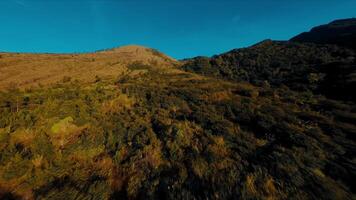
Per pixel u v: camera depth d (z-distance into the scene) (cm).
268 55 6419
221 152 1309
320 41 7075
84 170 1239
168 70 6300
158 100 2714
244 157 1238
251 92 2803
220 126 1705
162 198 945
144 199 947
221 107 2250
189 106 2462
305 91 3002
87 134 1714
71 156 1395
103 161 1341
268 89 3139
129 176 1155
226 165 1145
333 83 2916
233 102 2386
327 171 1048
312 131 1502
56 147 1489
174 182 1020
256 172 1049
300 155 1177
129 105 2634
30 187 1049
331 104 2122
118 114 2244
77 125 1878
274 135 1480
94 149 1516
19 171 1130
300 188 931
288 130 1505
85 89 3038
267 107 2133
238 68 6106
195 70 6644
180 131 1602
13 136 1496
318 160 1135
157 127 1823
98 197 968
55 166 1249
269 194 897
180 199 902
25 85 3809
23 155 1267
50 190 1007
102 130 1797
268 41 8606
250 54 7069
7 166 1151
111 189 1055
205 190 938
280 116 1833
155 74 5450
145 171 1180
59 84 3841
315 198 867
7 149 1312
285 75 4328
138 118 2120
